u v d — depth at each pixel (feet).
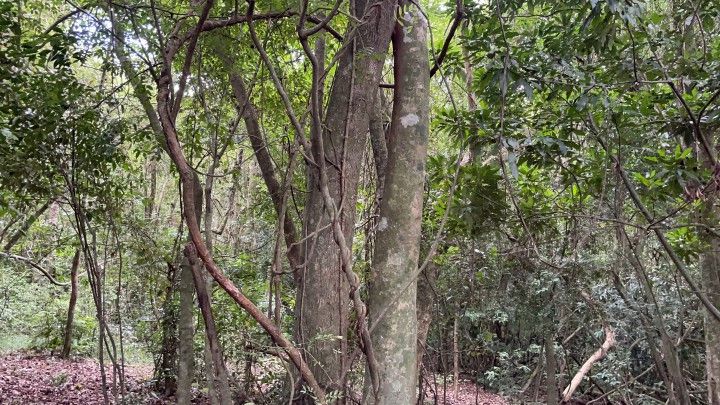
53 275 37.40
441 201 18.13
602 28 14.55
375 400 9.34
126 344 32.81
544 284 20.33
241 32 13.39
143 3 12.75
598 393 29.45
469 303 22.30
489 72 15.12
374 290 10.68
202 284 9.80
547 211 18.04
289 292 22.40
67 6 16.39
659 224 15.97
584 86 15.08
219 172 29.81
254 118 17.57
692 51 17.34
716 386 16.89
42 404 22.36
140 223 18.57
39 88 13.34
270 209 25.46
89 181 15.93
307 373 8.80
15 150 14.15
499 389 30.58
